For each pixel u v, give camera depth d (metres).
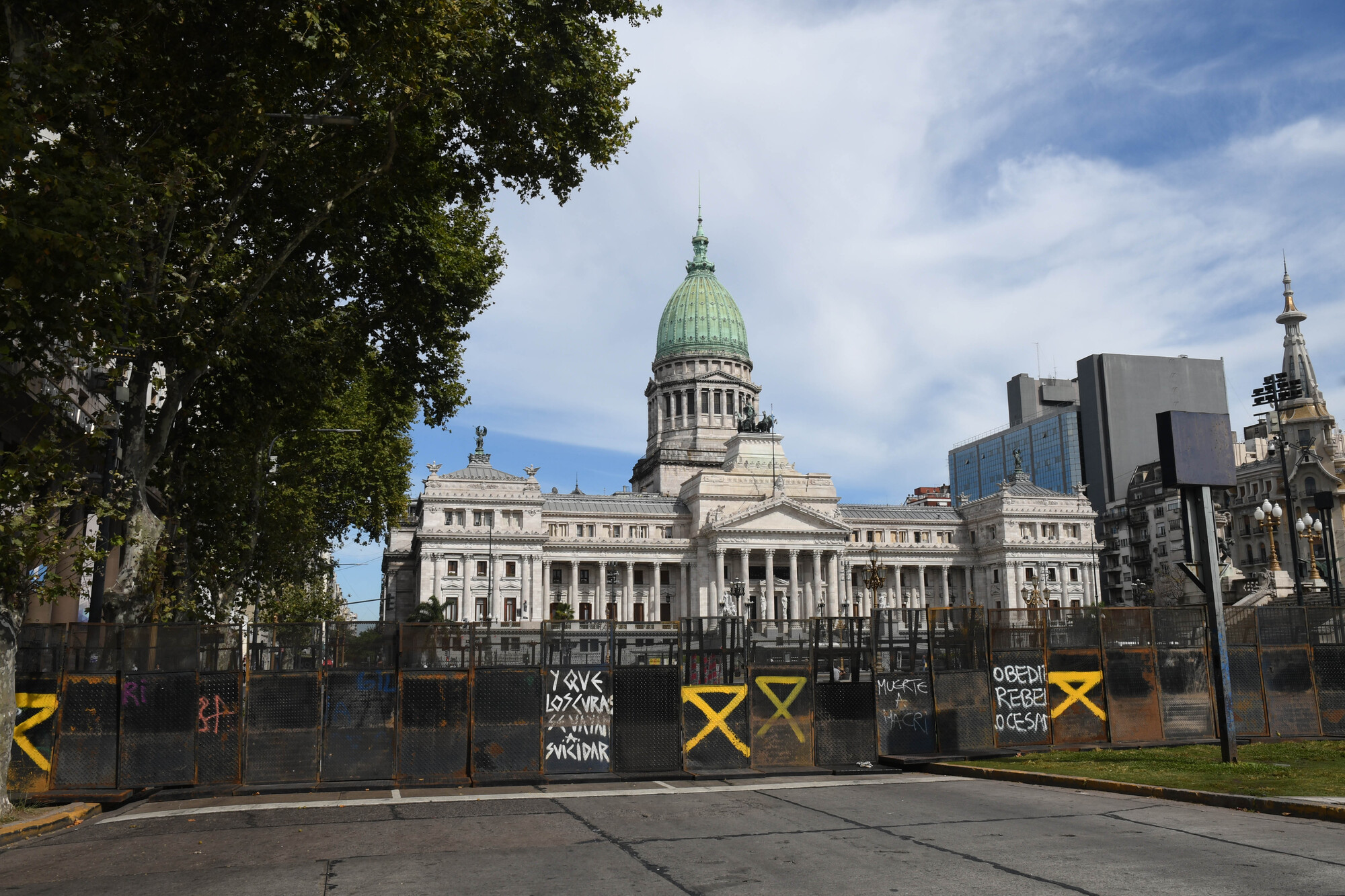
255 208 35.94
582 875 15.87
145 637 26.39
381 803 24.09
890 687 30.48
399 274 43.00
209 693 26.50
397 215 39.97
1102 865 15.84
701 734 28.64
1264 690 34.00
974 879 15.03
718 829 19.89
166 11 27.05
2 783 22.69
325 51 28.28
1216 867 15.59
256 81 29.25
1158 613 33.38
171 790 25.72
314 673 26.97
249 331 37.44
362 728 26.94
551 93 35.22
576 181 37.84
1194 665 33.38
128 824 21.73
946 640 31.17
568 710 28.02
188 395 40.41
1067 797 23.56
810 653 30.06
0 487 22.70
